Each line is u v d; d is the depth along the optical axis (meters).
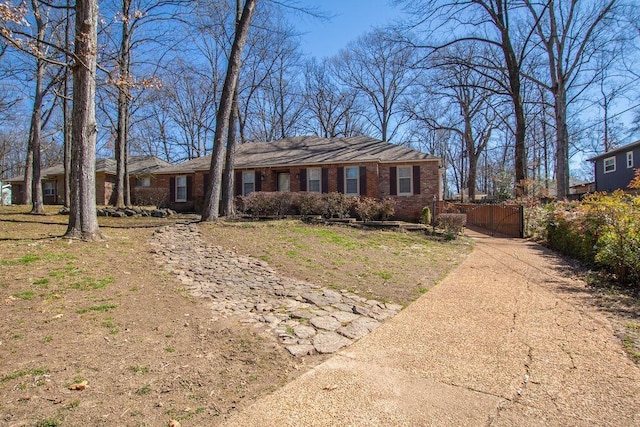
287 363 3.32
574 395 2.68
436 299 5.38
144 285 5.33
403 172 17.09
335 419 2.45
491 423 2.37
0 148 38.56
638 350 3.43
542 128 33.88
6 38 5.85
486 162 46.06
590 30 19.11
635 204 6.32
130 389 2.76
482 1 18.39
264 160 19.11
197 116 33.69
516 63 18.98
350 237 10.66
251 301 5.13
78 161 7.67
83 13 7.42
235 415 2.50
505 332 4.00
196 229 10.21
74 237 7.51
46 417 2.37
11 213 13.96
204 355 3.39
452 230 12.23
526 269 7.45
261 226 11.16
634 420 2.36
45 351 3.24
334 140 21.00
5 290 4.50
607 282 6.16
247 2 11.88
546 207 12.71
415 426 2.36
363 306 5.06
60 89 16.20
